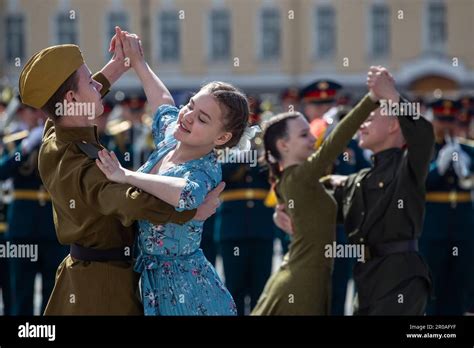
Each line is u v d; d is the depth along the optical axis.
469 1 71.62
